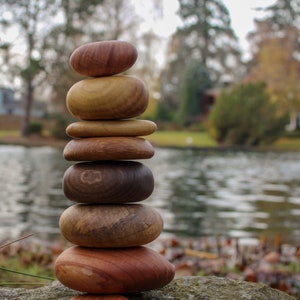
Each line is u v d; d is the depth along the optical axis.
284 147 34.62
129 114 2.23
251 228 8.07
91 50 2.25
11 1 33.84
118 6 34.97
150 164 21.06
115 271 2.12
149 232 2.20
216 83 49.19
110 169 2.19
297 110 42.25
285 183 15.05
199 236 7.30
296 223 8.56
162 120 45.00
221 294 2.48
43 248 5.66
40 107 46.81
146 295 2.42
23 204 10.01
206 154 28.41
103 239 2.15
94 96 2.20
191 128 41.69
